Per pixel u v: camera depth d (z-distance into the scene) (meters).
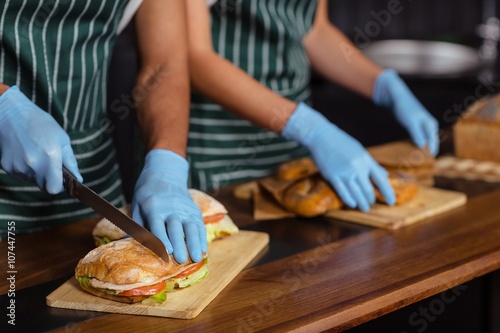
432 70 3.69
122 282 1.24
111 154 1.92
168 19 1.79
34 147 1.38
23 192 1.69
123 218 1.32
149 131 1.73
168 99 1.75
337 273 1.43
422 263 1.48
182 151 1.68
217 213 1.56
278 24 2.20
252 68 2.25
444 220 1.75
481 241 1.60
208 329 1.20
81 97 1.74
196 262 1.33
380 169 1.82
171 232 1.38
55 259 1.50
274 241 1.62
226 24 2.20
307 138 1.88
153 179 1.56
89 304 1.27
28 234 1.64
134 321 1.23
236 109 1.96
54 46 1.63
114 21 1.73
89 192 1.35
